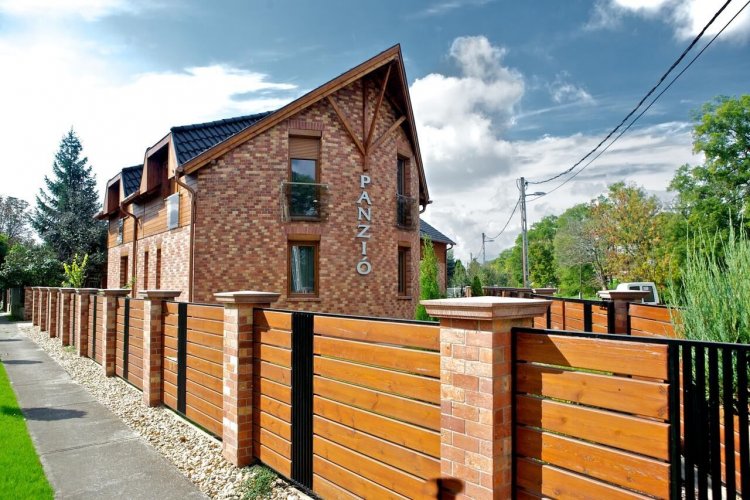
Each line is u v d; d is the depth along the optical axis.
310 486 4.27
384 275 13.02
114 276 21.06
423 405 3.24
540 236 67.50
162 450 5.75
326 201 12.13
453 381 2.93
